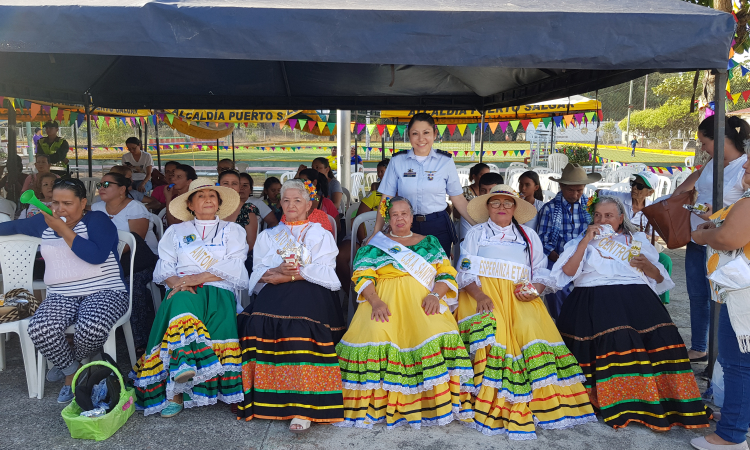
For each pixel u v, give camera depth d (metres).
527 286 3.37
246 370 3.14
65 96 7.63
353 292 4.22
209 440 2.91
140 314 4.02
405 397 3.12
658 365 3.16
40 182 5.54
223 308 3.33
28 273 3.74
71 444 2.85
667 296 4.44
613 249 3.42
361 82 7.56
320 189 5.49
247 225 4.52
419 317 3.19
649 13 3.08
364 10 2.99
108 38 2.91
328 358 3.12
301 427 2.98
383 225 3.79
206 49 2.95
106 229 3.46
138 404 3.23
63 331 3.24
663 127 25.58
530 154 19.97
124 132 22.33
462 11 3.01
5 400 3.34
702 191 3.65
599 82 5.16
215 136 13.07
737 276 2.53
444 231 4.05
